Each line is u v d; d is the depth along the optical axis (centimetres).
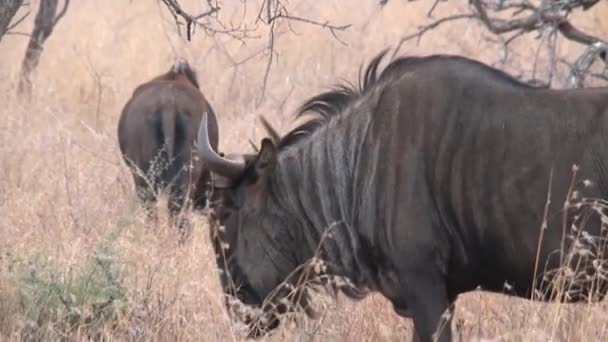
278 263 2159
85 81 4872
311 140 2148
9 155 3516
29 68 4700
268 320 2177
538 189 1964
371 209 2066
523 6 3322
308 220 2139
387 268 2080
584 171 1944
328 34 5253
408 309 2091
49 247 2555
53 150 3659
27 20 6238
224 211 2166
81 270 2392
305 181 2136
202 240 2789
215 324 2253
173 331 2241
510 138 1988
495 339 2169
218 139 3816
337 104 2152
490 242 2006
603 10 4666
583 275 1977
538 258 1978
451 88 2036
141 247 2525
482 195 1994
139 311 2275
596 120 1958
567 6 3189
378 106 2091
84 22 5950
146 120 3675
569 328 2098
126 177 3519
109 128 4278
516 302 2291
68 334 2238
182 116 3666
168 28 5534
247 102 4431
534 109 1992
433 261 2031
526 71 4006
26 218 2794
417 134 2034
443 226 2027
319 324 2178
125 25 5766
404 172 2033
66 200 3077
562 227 1955
